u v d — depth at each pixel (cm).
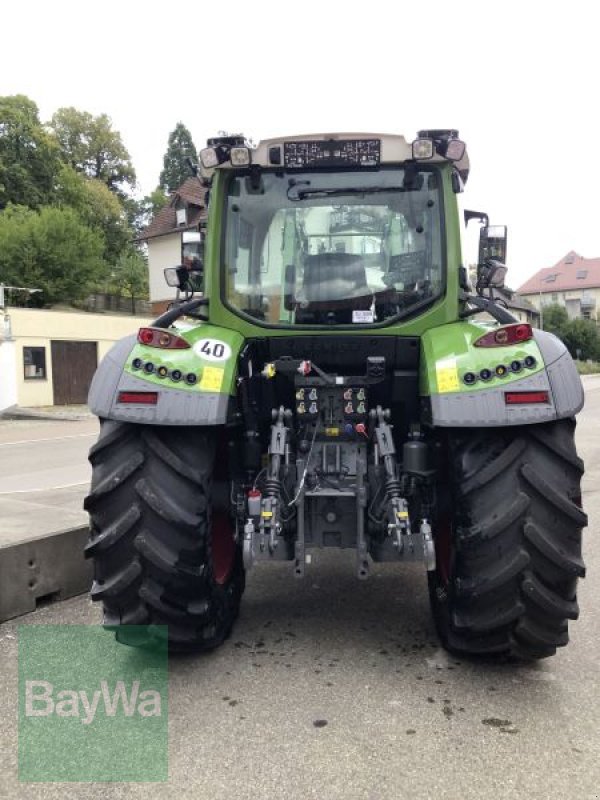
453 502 324
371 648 358
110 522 315
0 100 5003
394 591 446
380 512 334
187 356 327
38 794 241
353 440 356
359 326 368
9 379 2258
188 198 3844
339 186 373
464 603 315
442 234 367
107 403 316
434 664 338
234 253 376
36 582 414
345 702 300
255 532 332
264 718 288
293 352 375
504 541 306
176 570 311
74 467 1105
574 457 313
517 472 310
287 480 342
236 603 391
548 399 306
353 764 254
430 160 360
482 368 314
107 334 2584
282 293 374
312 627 387
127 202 6419
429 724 282
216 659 345
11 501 612
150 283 4097
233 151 359
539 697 304
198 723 284
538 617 310
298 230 374
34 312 2359
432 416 316
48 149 5081
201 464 323
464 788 240
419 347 367
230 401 331
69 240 3869
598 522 634
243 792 240
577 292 9350
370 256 372
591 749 264
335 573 484
